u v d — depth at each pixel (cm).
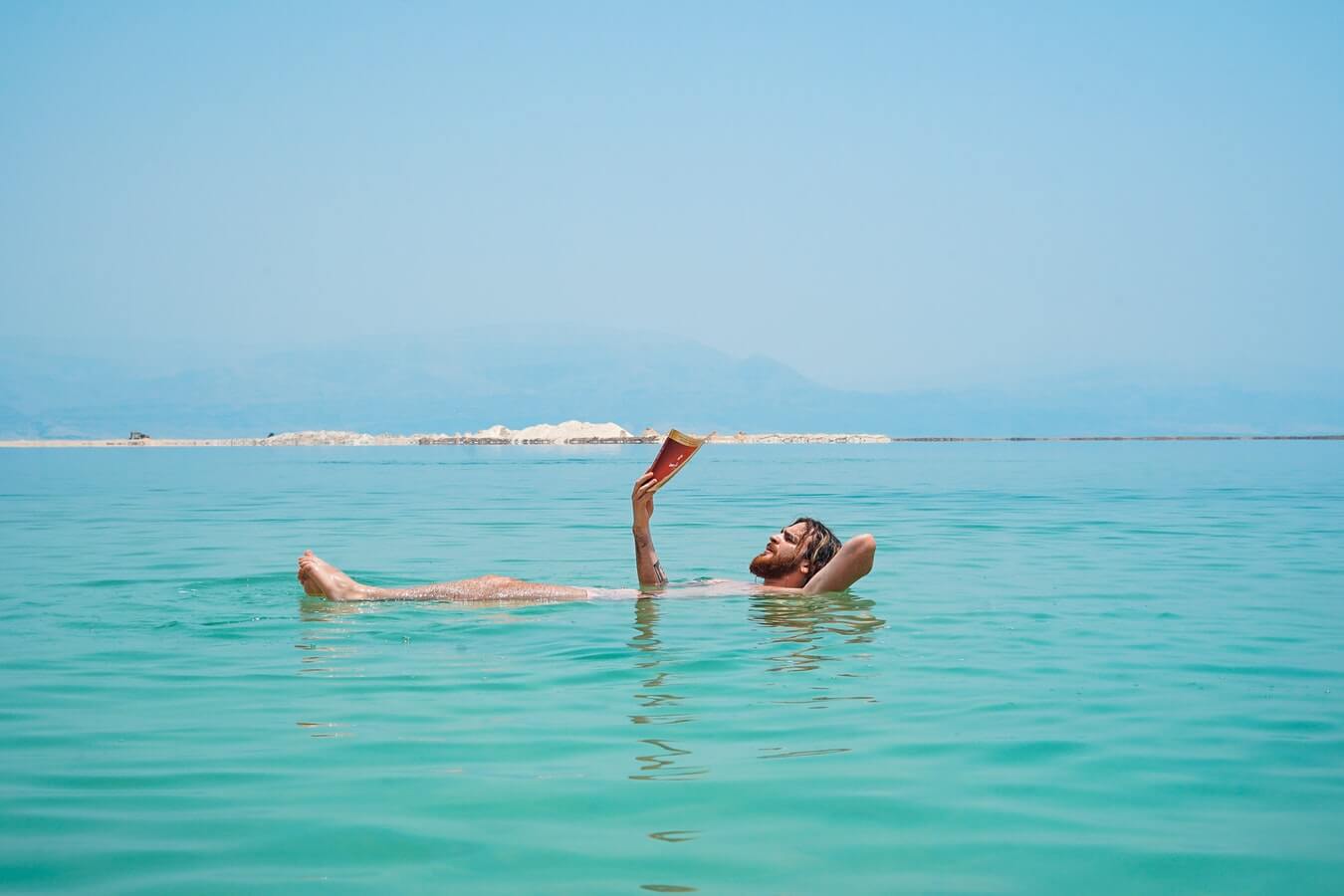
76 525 1691
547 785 439
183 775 454
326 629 775
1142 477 3256
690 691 598
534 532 1584
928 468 4072
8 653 695
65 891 345
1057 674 639
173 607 869
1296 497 2300
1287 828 399
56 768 463
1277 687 607
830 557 967
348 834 390
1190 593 952
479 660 675
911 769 462
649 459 5331
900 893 344
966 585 1001
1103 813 412
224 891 345
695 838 387
